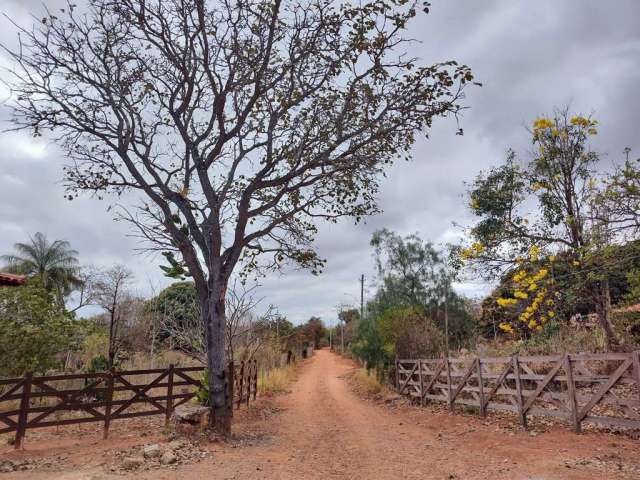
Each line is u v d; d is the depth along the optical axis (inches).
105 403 387.9
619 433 313.3
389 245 887.1
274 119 458.0
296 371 1357.0
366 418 508.7
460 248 551.5
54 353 576.4
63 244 1517.0
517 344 513.7
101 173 462.9
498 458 285.4
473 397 490.3
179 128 444.1
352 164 438.0
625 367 303.4
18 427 346.6
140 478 253.9
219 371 393.4
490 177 522.6
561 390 448.5
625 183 347.6
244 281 527.2
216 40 434.9
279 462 299.7
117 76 442.3
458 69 401.4
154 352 877.2
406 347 681.6
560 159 489.1
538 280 417.4
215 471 271.3
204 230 423.8
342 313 2455.7
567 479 227.6
